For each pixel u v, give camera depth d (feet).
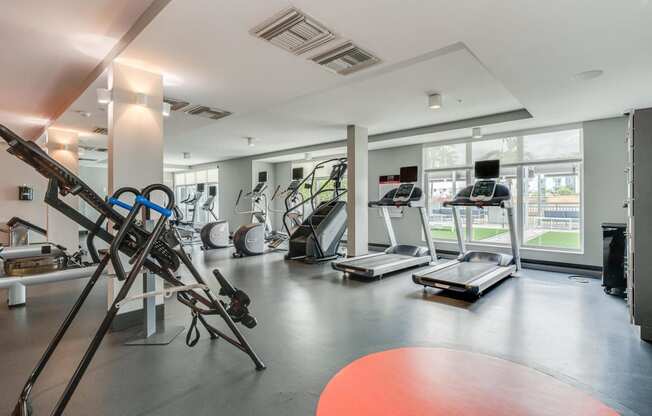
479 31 9.12
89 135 23.17
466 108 18.72
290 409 6.51
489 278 15.14
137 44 9.88
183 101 15.52
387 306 13.07
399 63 11.97
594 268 19.20
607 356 8.73
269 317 11.79
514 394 5.81
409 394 5.73
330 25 8.85
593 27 8.80
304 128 24.07
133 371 7.97
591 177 19.24
